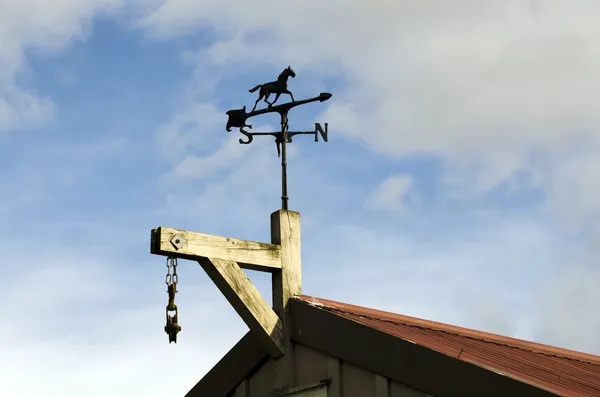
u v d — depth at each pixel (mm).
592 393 11539
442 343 12227
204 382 13875
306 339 12617
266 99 13750
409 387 11344
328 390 12188
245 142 13617
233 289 12508
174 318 12023
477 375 10617
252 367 13312
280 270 13086
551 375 12047
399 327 12797
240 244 12766
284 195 13500
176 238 12133
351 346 12023
